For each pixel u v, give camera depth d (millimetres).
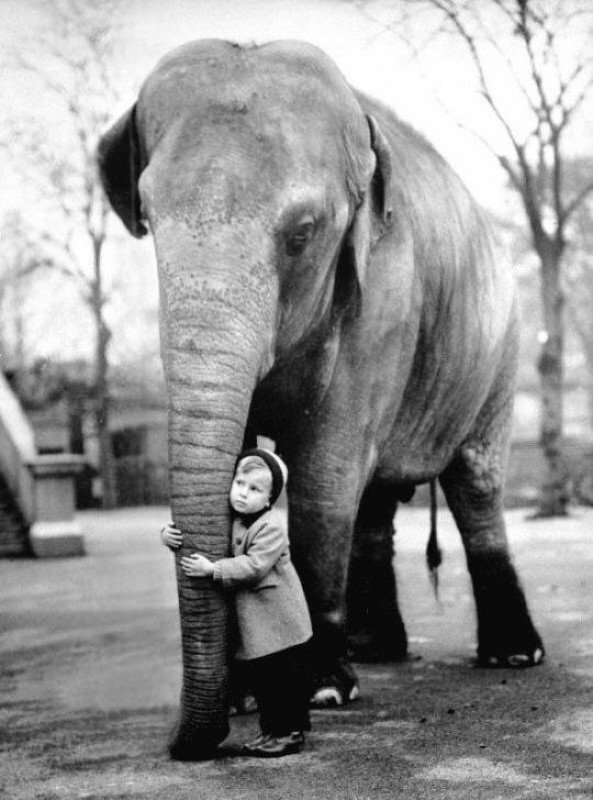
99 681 9000
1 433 23094
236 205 5438
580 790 5078
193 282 5305
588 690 7340
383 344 6770
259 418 6648
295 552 6781
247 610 5625
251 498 5457
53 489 21734
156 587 15750
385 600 8844
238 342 5277
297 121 5754
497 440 8875
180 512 5168
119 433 40906
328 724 6441
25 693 8555
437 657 8961
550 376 26891
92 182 30500
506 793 5055
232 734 6312
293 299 5781
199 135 5582
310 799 5004
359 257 6195
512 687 7562
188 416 5176
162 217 5457
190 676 5273
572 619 10742
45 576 17922
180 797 5102
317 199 5672
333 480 6707
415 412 7672
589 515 27188
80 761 5980
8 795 5359
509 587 8672
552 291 26844
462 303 7836
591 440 46500
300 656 5711
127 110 6426
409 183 7371
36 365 38938
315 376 6484
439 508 33656
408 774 5383
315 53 6117
